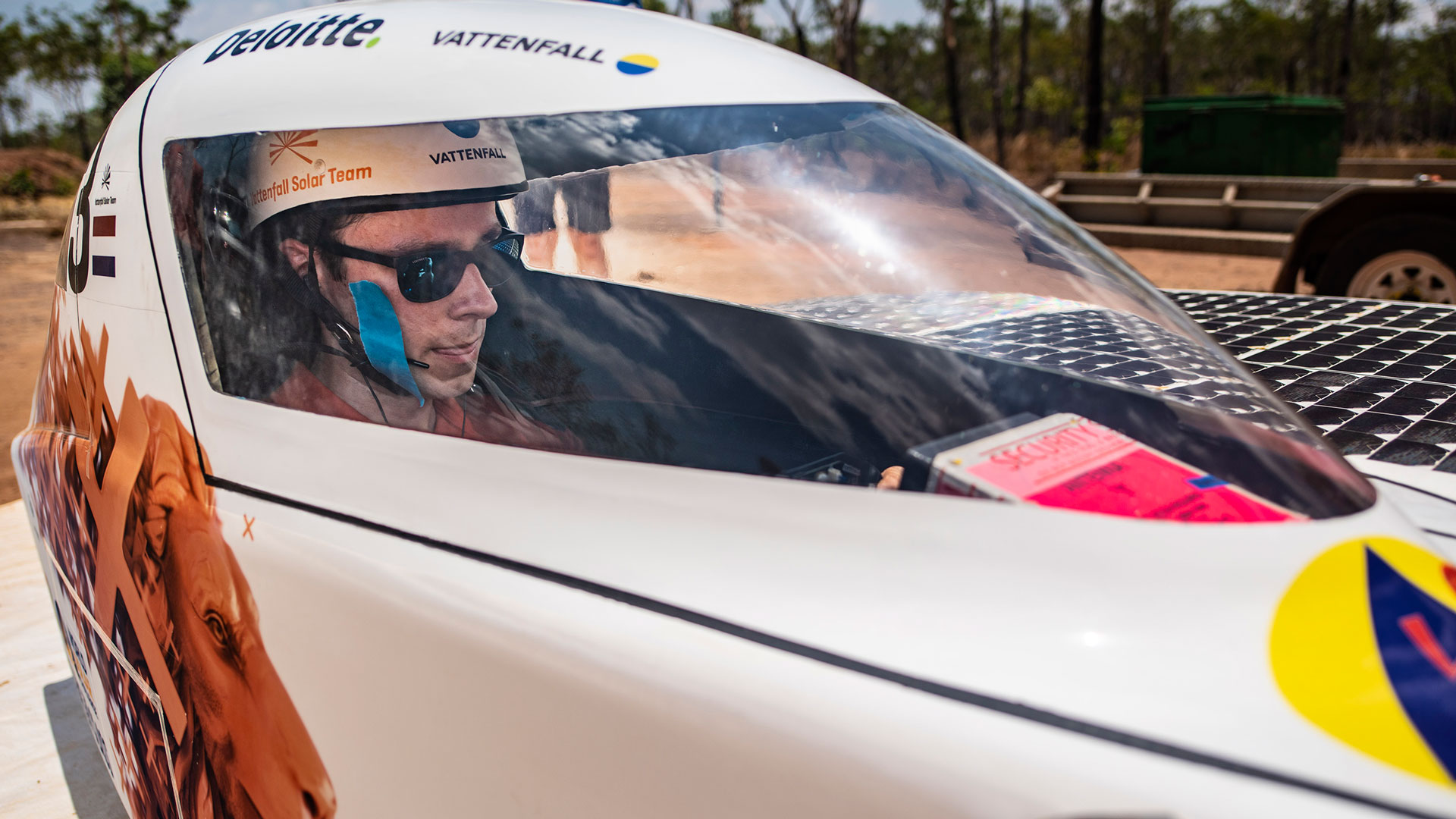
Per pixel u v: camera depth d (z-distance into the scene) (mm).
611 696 797
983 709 694
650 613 824
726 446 1067
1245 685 693
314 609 984
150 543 1189
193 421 1182
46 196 27812
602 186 1173
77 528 1387
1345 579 790
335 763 989
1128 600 761
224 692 1091
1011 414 1027
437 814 915
